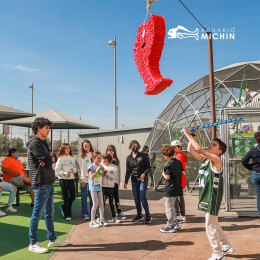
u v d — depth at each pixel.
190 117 9.85
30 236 3.94
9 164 7.17
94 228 5.21
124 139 13.31
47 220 4.13
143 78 2.70
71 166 6.12
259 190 5.10
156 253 3.82
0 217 6.08
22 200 8.21
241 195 6.66
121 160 13.38
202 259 3.57
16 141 12.85
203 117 9.44
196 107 9.98
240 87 9.62
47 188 3.95
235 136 6.69
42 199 3.91
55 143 14.46
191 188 9.04
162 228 4.89
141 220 5.69
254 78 9.52
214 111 6.65
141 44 2.79
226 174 6.52
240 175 6.65
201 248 3.98
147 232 4.89
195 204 7.41
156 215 6.25
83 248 4.08
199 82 10.71
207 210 3.40
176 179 4.87
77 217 6.17
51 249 4.05
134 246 4.13
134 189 5.70
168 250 3.93
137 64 2.83
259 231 4.80
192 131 3.82
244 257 3.59
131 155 5.80
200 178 3.61
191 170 9.12
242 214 6.04
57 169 6.01
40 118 4.05
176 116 10.53
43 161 3.85
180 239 4.43
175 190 4.83
